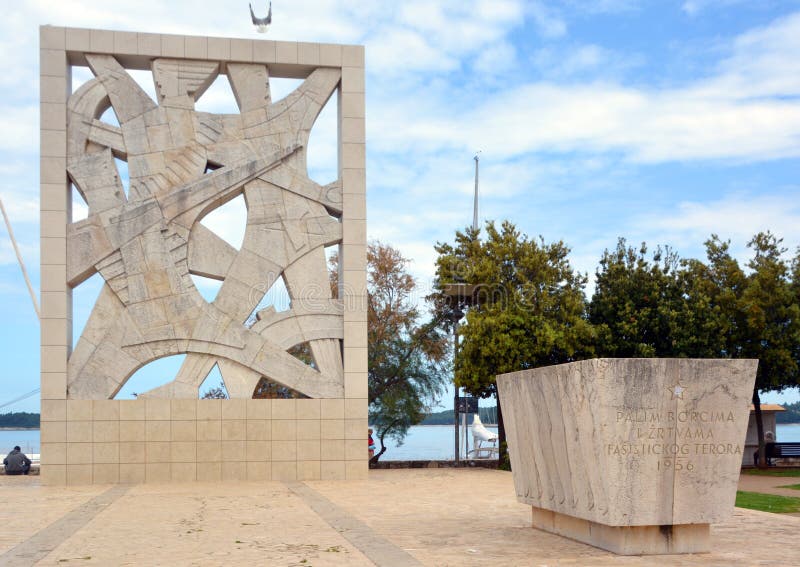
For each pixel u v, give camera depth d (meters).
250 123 23.56
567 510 11.88
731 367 11.08
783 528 13.55
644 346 31.06
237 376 22.72
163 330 22.42
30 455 38.84
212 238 23.03
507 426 14.05
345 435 23.06
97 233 22.45
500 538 12.56
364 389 23.23
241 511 16.02
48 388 21.86
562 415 11.73
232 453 22.48
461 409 30.27
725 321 31.38
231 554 11.33
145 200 22.73
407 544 12.05
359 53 24.28
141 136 22.95
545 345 29.97
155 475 22.05
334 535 12.95
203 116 23.36
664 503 10.86
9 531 13.63
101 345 22.19
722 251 33.34
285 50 23.89
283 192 23.47
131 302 22.36
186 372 22.48
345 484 21.69
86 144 22.80
